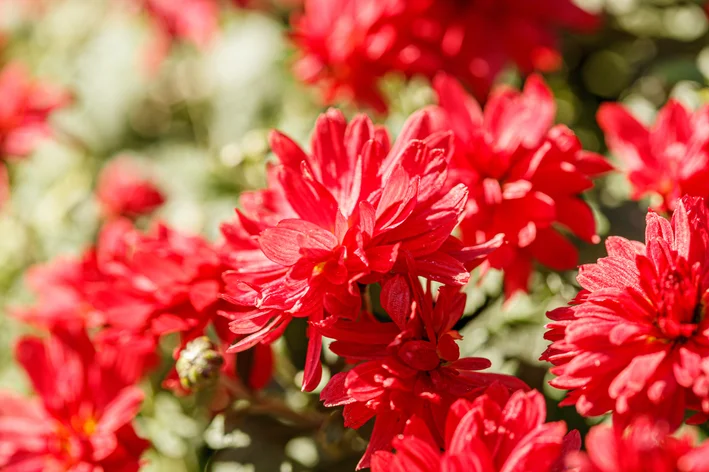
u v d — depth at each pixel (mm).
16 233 477
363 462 303
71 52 563
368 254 308
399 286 303
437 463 289
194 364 335
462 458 282
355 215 314
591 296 299
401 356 302
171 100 529
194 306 336
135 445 362
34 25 586
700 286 301
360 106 418
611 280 304
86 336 372
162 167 480
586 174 348
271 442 363
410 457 289
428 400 306
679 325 293
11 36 586
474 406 292
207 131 494
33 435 369
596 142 433
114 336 345
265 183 407
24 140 457
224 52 490
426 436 296
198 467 385
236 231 333
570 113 445
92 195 486
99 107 532
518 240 336
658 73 418
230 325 307
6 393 376
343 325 307
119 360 369
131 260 353
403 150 317
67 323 375
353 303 308
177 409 398
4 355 446
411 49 408
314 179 320
